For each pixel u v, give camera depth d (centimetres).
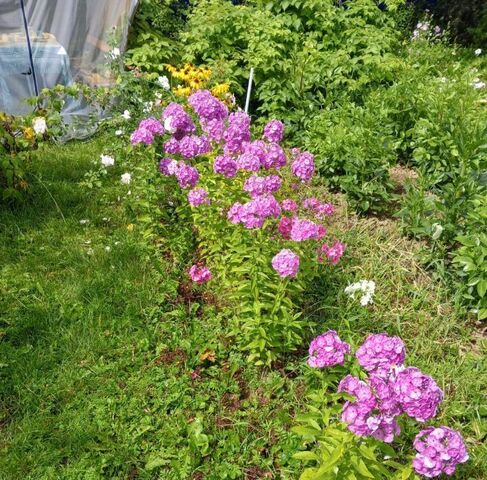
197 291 388
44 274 398
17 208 464
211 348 340
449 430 204
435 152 526
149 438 289
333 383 305
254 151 351
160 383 317
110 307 364
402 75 646
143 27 711
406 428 279
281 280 324
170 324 356
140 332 348
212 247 388
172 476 270
